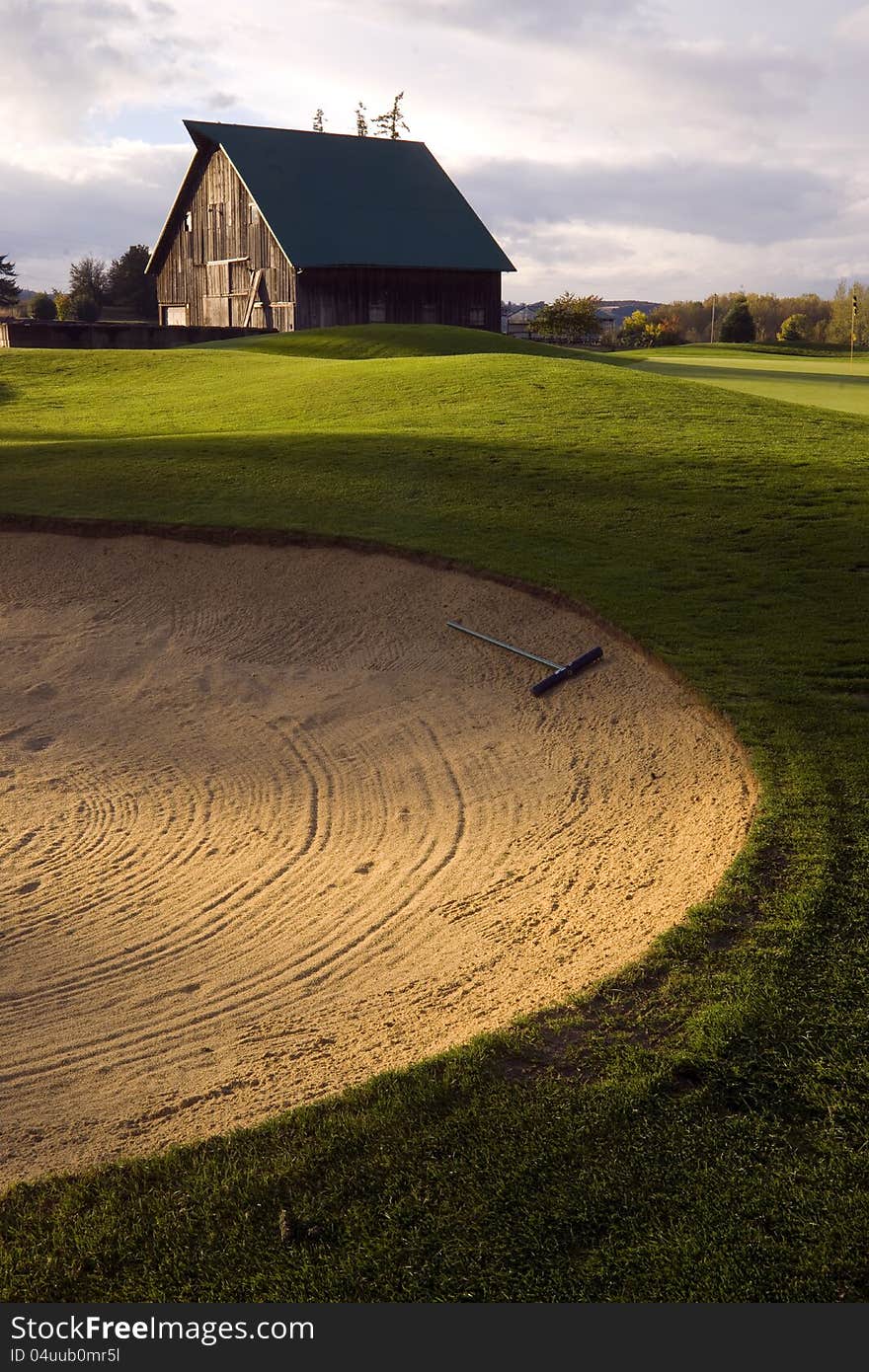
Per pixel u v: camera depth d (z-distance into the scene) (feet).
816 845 19.72
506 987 17.42
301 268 158.81
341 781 28.68
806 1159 12.57
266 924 21.59
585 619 34.88
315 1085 15.15
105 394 89.30
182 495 50.08
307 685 35.01
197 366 100.27
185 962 20.26
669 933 17.40
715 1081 13.87
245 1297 11.39
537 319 231.91
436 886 22.35
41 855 25.53
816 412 68.64
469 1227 11.95
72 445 62.34
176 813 27.53
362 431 61.77
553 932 19.38
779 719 25.93
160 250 188.75
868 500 44.96
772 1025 14.82
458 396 72.33
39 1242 12.30
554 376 77.97
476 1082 14.11
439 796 27.09
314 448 57.21
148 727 33.17
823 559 38.17
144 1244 12.11
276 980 19.24
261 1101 14.96
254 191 165.17
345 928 21.02
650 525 42.93
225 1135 13.70
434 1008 17.25
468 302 175.63
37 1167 14.17
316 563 42.22
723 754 25.21
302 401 75.46
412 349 117.29
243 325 174.40
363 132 282.56
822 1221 11.76
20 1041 17.83
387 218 172.04
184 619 40.70
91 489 51.98
